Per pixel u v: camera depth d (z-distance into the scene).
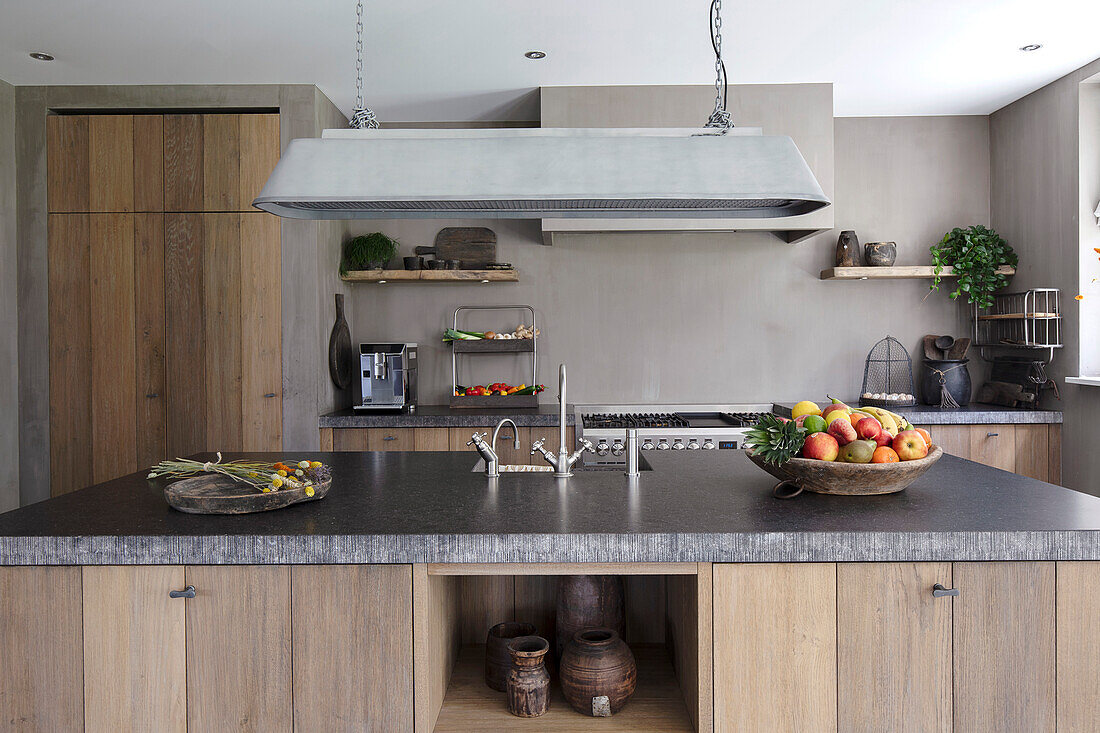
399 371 4.48
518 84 4.19
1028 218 4.48
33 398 4.29
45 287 4.27
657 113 4.21
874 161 4.87
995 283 4.60
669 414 4.85
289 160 2.06
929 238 4.88
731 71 4.01
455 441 4.23
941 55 3.80
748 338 4.90
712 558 1.71
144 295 4.26
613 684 1.92
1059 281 4.21
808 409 2.24
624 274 4.90
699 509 1.96
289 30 3.47
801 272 4.90
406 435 4.24
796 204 2.32
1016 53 3.78
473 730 1.86
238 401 4.27
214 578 1.74
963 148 4.86
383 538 1.72
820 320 4.89
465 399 4.68
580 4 3.20
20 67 3.93
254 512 1.95
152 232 4.25
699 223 4.30
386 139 2.09
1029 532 1.70
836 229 4.88
